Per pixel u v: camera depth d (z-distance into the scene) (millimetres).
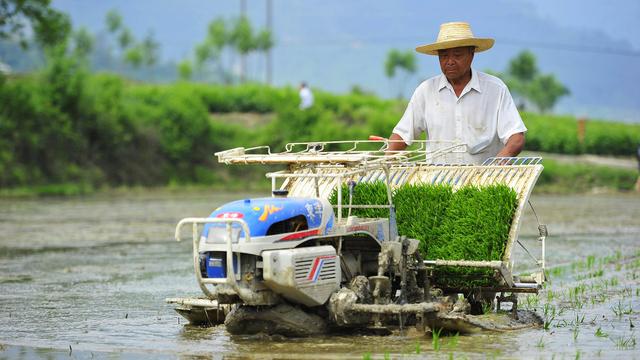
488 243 15008
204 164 73812
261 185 71188
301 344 13297
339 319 13266
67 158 67000
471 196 15383
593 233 33969
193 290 19875
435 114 16828
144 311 17047
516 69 172625
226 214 13070
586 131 84125
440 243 15438
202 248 13008
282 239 12953
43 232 34000
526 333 14258
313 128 74875
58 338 14328
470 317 14500
